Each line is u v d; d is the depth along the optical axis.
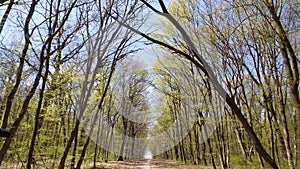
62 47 8.75
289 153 7.47
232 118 11.43
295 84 5.95
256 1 6.89
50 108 10.01
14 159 10.96
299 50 8.09
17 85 7.04
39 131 10.16
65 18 7.75
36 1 7.37
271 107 8.94
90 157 16.62
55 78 8.70
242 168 11.18
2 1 6.35
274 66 8.14
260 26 7.98
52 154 11.84
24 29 7.20
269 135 9.84
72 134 11.05
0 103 9.77
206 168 17.61
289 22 8.02
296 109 5.94
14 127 6.61
